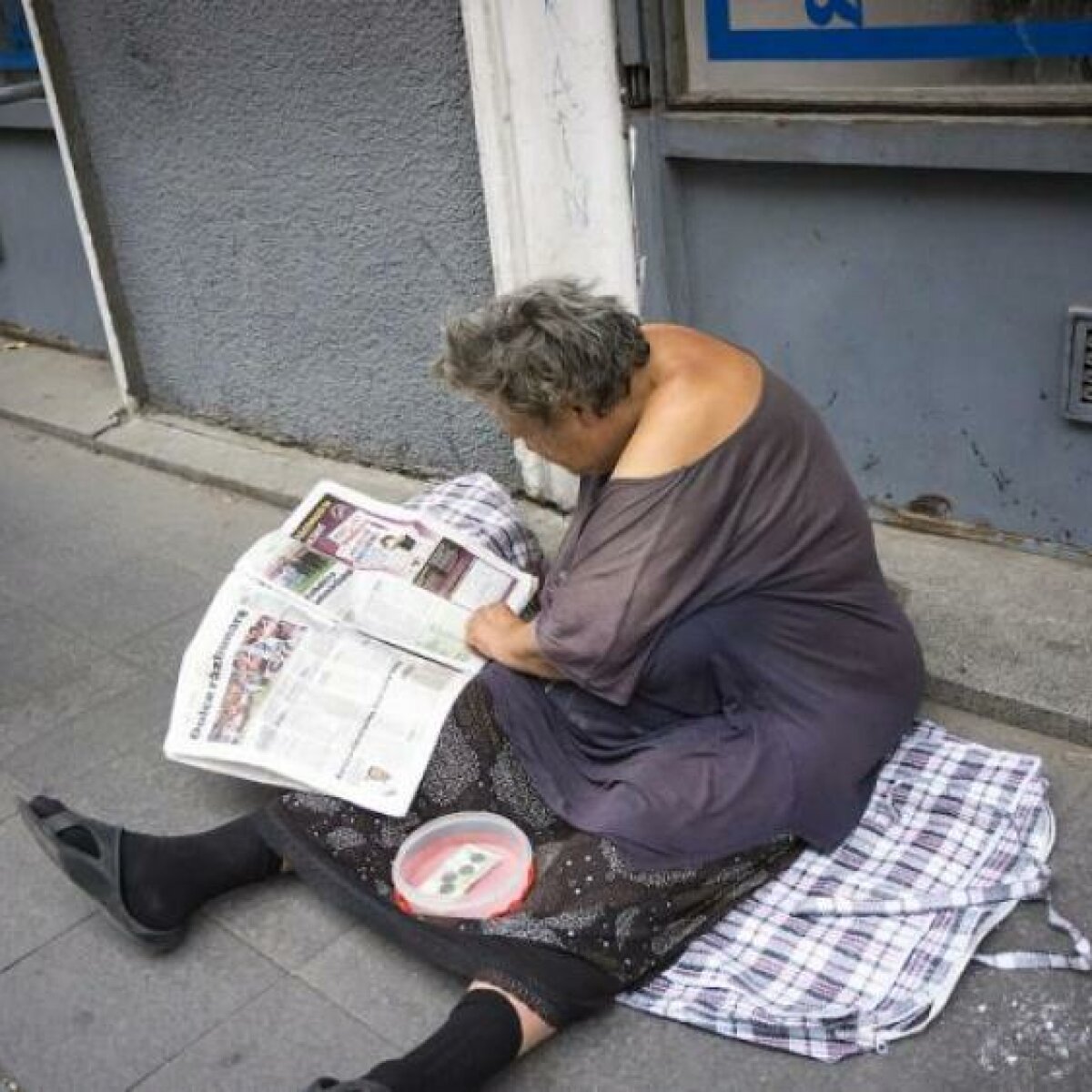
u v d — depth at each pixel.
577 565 1.94
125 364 4.02
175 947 2.03
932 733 2.26
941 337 2.62
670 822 1.88
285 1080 1.80
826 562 1.94
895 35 2.40
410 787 2.01
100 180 3.76
